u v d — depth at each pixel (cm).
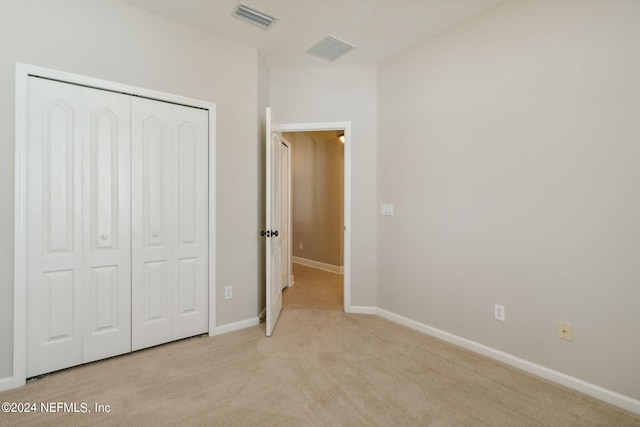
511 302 216
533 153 204
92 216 211
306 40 272
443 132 258
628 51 167
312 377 198
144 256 233
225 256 271
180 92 245
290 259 439
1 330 181
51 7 193
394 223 300
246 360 220
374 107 318
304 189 591
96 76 209
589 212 181
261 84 302
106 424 154
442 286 259
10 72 181
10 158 182
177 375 199
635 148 165
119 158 221
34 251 192
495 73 223
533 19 203
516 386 190
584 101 182
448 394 181
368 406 169
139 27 226
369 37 267
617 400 172
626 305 170
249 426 153
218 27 252
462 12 232
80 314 208
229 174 272
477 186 235
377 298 319
